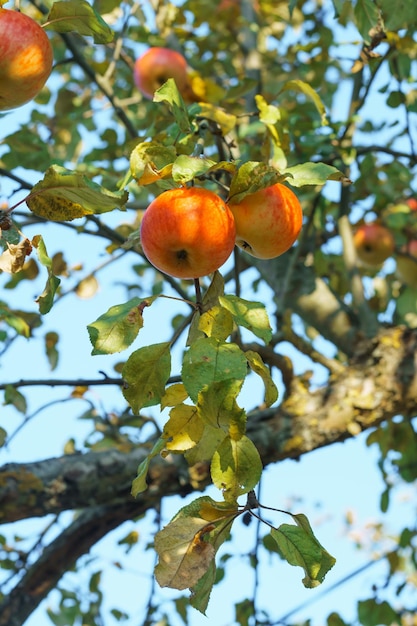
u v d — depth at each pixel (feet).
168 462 10.57
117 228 12.49
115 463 10.46
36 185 5.65
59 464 10.30
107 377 10.15
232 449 5.24
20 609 11.85
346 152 12.57
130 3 14.49
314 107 14.25
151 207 5.96
